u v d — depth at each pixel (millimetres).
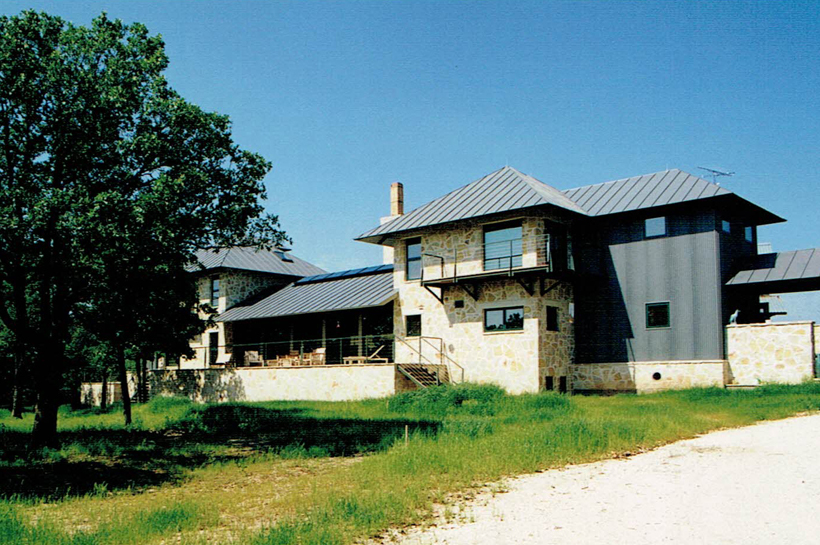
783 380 22547
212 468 12570
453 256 27750
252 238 18562
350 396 27625
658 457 11688
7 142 14992
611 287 26688
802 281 23422
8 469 12789
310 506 8758
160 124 16750
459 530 7422
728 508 7945
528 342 25203
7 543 7070
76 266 14570
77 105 15188
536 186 27750
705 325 24094
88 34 16109
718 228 24266
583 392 26859
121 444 16562
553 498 8859
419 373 26797
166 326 21250
